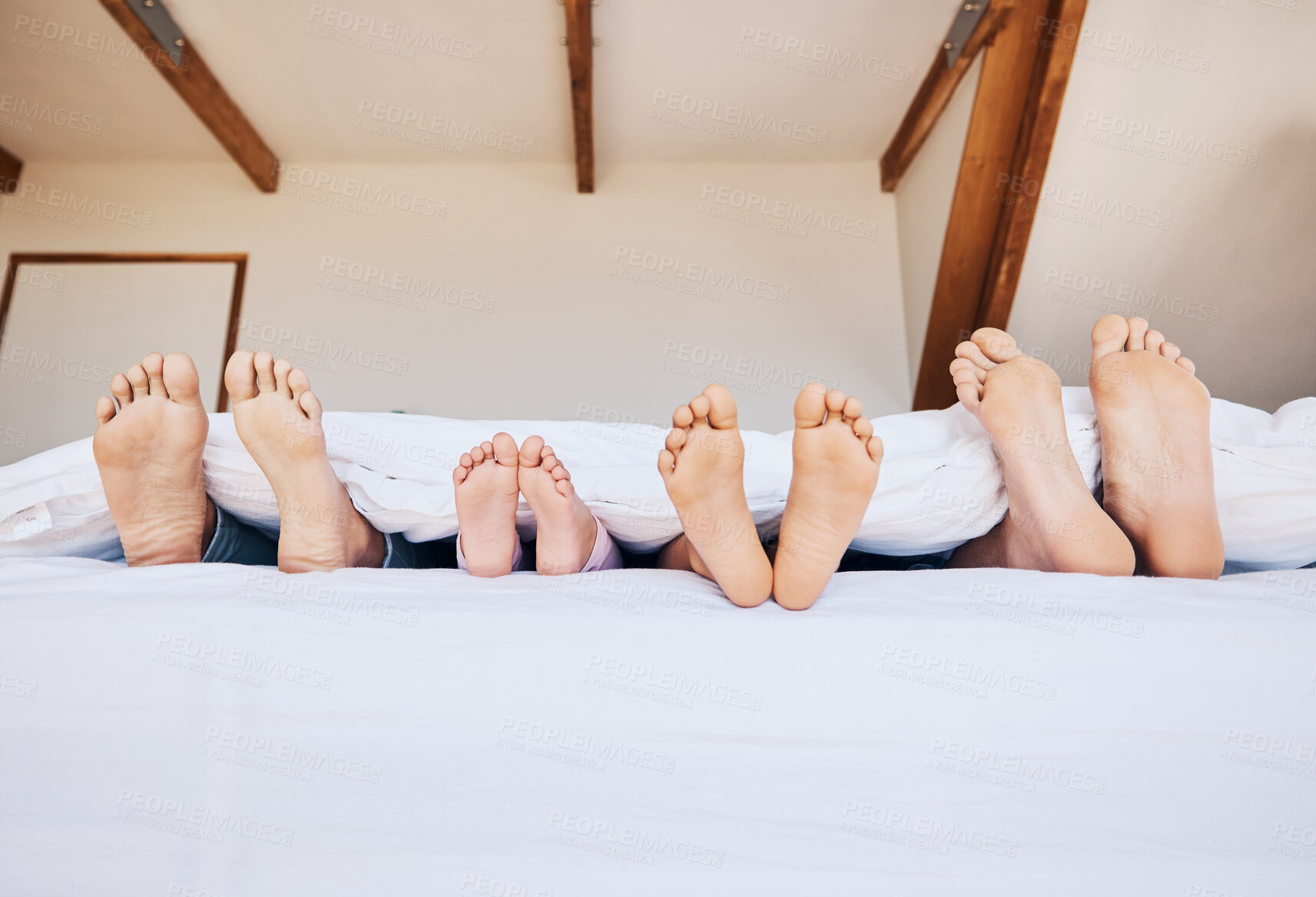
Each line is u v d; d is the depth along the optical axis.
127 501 0.95
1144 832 0.64
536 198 3.96
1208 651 0.71
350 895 0.61
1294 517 0.98
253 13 3.17
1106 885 0.62
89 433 3.59
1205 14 2.10
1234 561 1.05
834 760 0.65
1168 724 0.67
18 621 0.70
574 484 1.03
